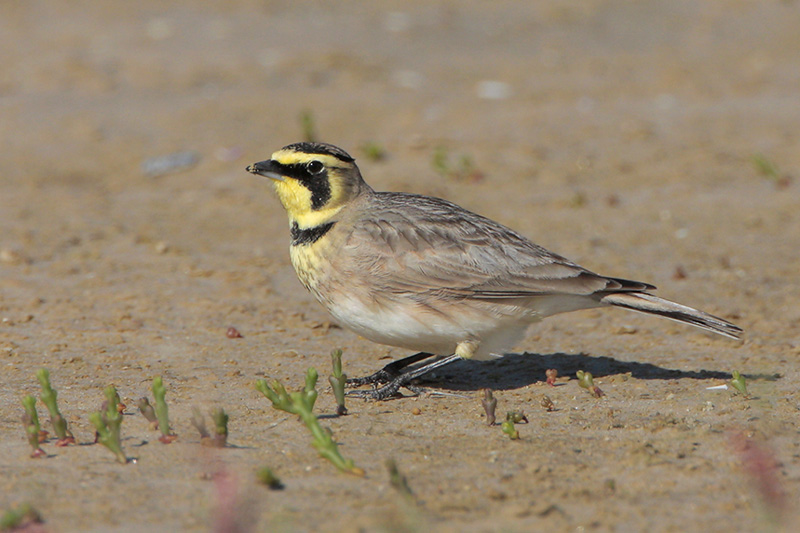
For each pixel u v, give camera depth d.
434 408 10.48
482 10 37.62
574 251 17.05
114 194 20.86
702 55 32.56
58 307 14.09
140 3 37.34
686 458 8.79
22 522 7.34
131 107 26.61
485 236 11.03
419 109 26.55
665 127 24.95
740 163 21.97
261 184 21.23
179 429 9.59
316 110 26.41
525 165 21.97
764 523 7.46
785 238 17.61
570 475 8.43
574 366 12.13
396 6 37.72
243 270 16.08
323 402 10.70
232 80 28.95
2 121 25.45
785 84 28.94
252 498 7.81
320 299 11.16
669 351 12.66
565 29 35.47
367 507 7.66
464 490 8.07
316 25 34.91
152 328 13.33
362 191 11.63
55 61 30.23
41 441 9.15
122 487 8.05
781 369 11.76
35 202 20.03
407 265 10.66
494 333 10.83
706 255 16.84
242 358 12.26
